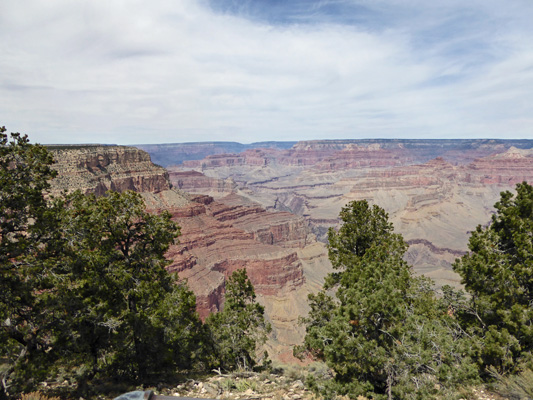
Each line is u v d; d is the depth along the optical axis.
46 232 16.86
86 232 18.48
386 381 16.56
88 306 17.98
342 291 20.41
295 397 15.59
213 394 16.34
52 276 16.58
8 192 15.38
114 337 19.25
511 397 15.83
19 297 15.86
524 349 20.45
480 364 20.08
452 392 15.41
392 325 17.31
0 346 15.21
